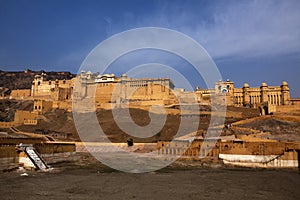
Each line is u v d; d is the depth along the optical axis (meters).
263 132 65.38
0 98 171.88
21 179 28.77
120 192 23.59
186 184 27.66
